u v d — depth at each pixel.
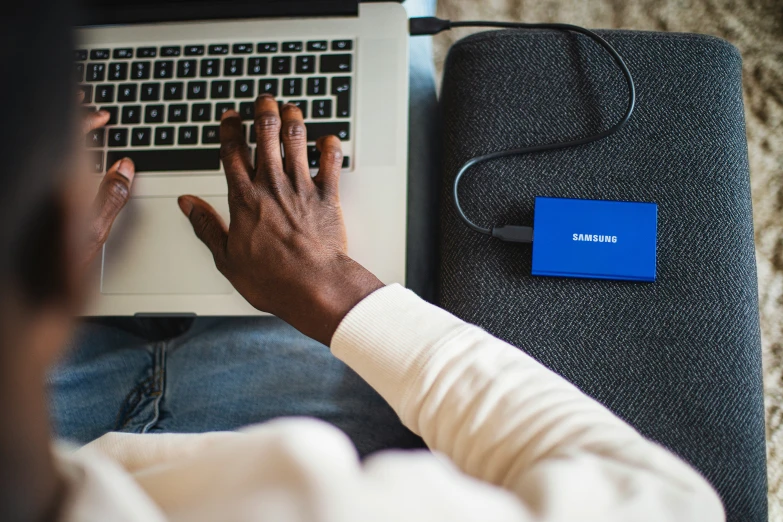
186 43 0.75
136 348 0.77
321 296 0.57
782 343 0.94
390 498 0.27
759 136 0.99
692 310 0.63
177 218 0.72
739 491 0.60
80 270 0.23
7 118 0.20
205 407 0.72
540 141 0.68
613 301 0.64
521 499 0.32
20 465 0.22
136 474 0.37
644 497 0.32
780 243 0.96
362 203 0.70
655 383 0.62
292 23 0.74
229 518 0.26
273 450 0.27
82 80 0.75
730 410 0.62
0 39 0.20
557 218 0.64
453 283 0.66
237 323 0.76
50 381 0.73
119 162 0.72
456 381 0.44
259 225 0.62
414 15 0.83
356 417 0.70
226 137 0.67
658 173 0.66
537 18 1.02
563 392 0.42
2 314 0.20
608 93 0.68
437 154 0.81
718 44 0.69
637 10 1.01
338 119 0.72
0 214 0.20
